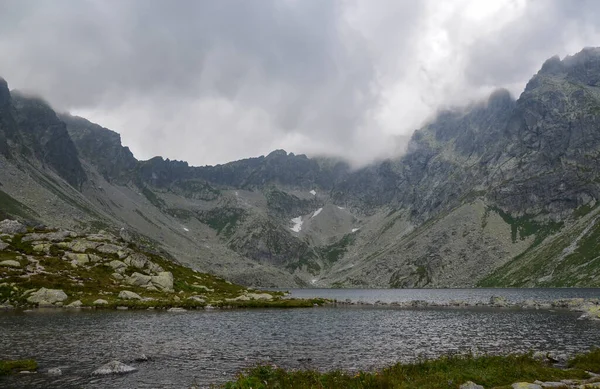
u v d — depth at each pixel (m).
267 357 43.16
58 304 86.62
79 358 41.25
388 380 27.06
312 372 30.47
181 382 33.00
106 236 141.25
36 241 119.75
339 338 55.94
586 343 49.81
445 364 32.47
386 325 70.75
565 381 28.31
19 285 90.75
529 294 184.88
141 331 59.25
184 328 63.56
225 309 98.81
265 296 127.69
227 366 38.88
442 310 103.19
